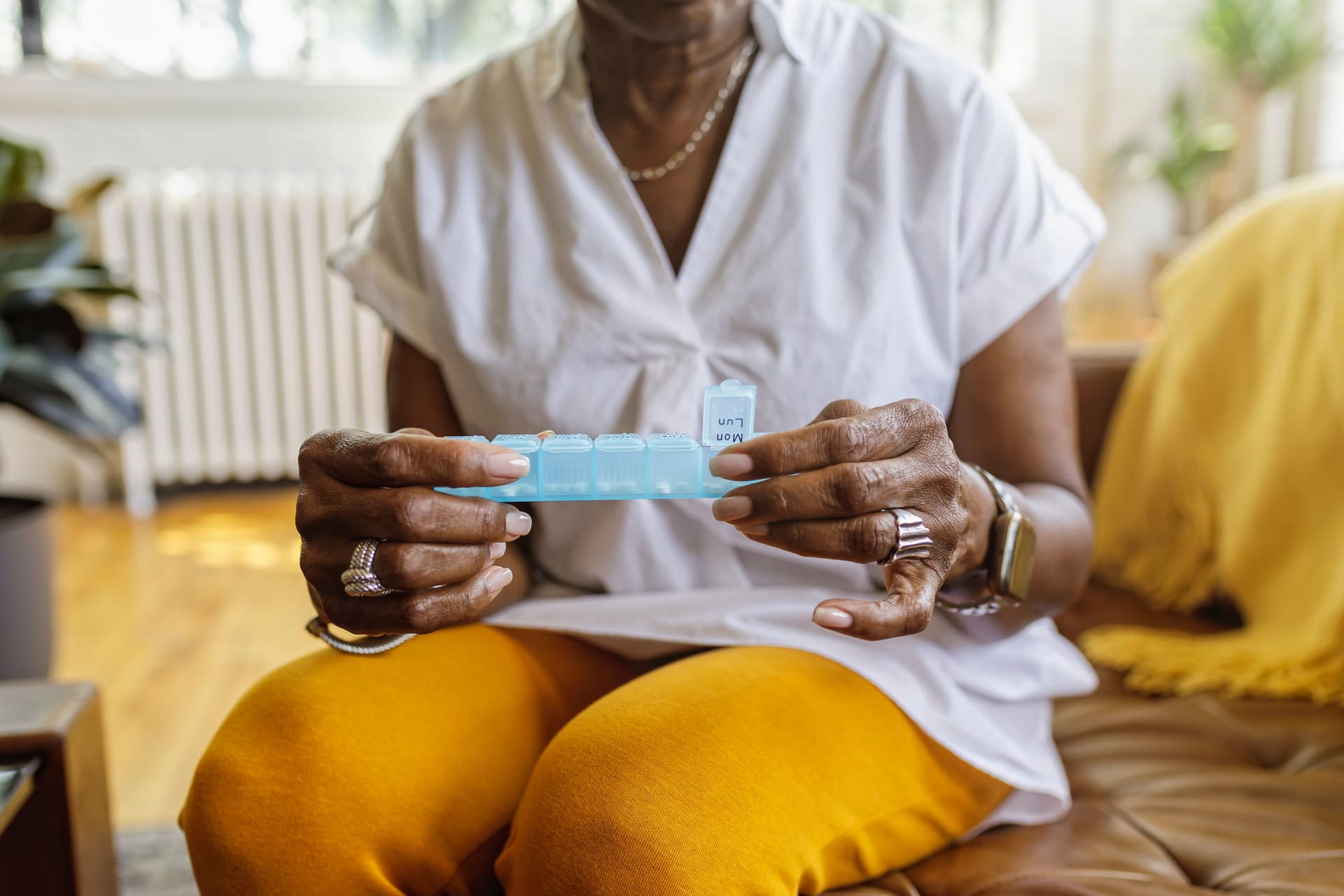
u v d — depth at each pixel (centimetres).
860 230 84
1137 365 152
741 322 83
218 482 363
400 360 95
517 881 64
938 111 84
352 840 68
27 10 331
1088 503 87
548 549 92
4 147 193
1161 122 362
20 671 170
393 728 73
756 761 68
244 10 341
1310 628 115
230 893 67
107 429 196
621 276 86
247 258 329
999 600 74
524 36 356
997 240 84
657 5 80
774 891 64
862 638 61
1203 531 134
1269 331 135
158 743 181
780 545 62
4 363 178
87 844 91
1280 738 99
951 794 80
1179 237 365
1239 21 324
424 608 61
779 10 85
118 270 237
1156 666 113
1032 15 353
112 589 264
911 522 61
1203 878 78
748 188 85
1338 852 78
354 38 350
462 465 59
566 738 69
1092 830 83
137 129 332
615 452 65
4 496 185
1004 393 85
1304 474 124
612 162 88
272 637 231
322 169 341
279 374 340
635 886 60
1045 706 89
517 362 87
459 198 92
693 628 81
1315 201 136
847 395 82
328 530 62
